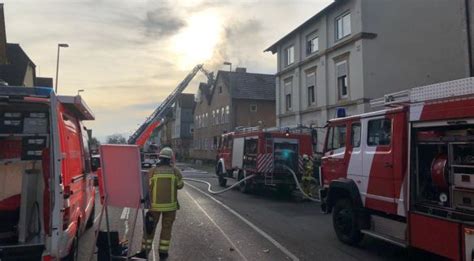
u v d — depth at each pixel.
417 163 6.48
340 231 8.67
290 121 28.83
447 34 21.66
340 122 9.02
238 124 46.50
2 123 5.84
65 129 5.88
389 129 7.32
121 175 6.46
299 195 17.48
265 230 9.90
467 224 5.45
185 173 32.62
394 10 21.08
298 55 27.50
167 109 34.09
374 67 20.50
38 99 5.30
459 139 5.75
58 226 5.11
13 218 5.81
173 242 8.64
